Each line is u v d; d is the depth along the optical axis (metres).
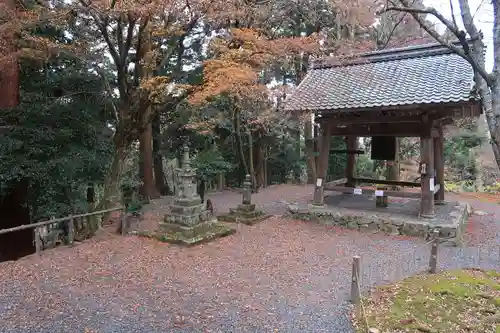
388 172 16.33
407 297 5.18
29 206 11.03
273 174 20.33
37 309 5.10
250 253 7.74
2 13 8.29
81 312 5.03
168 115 16.30
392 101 8.78
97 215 9.76
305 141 18.88
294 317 4.91
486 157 19.73
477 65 4.39
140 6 7.46
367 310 4.89
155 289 5.84
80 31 9.89
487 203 13.81
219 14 8.75
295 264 7.09
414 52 10.59
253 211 10.88
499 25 4.28
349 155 12.83
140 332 4.50
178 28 8.94
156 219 11.24
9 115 10.09
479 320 4.49
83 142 10.91
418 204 11.34
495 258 7.47
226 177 18.75
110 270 6.68
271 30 13.16
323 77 11.49
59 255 7.55
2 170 9.58
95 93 11.39
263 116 12.91
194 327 4.64
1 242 11.30
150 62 9.41
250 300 5.46
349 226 9.93
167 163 20.69
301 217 10.80
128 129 9.69
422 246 8.23
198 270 6.71
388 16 14.72
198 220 8.88
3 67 9.37
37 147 10.09
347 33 15.20
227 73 8.96
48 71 11.27
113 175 10.02
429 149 9.27
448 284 5.56
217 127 16.06
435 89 8.65
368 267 6.89
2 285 5.93
